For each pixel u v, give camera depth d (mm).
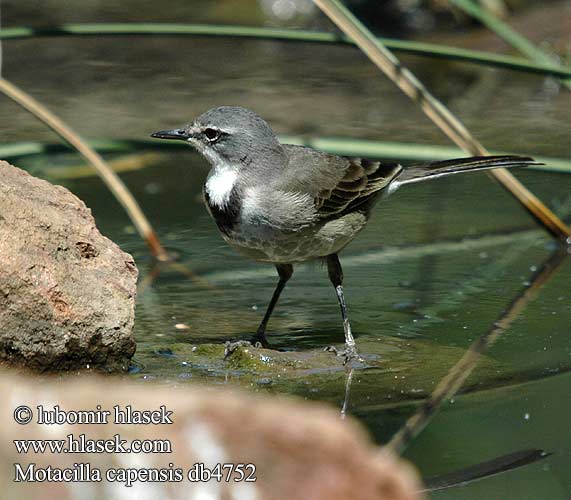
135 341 11273
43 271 10078
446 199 16859
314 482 6379
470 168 13094
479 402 10141
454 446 9180
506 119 19281
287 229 11719
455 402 10141
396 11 23453
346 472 6406
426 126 18875
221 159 11898
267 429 6535
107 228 15523
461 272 14156
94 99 19922
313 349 11602
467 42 22438
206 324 12328
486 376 10828
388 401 10219
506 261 14547
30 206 10234
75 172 17406
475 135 18375
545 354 11438
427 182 17516
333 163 12156
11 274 9898
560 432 9438
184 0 24734
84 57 22281
